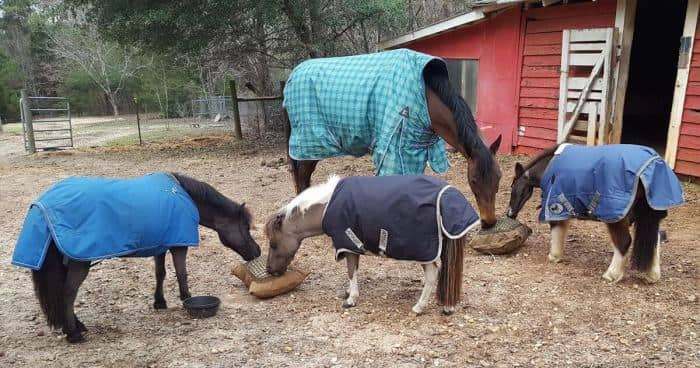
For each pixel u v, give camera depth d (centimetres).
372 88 509
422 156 508
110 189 350
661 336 355
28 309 426
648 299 410
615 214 400
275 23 1330
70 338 361
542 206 461
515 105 1006
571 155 445
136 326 390
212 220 424
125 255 354
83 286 469
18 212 748
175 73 3016
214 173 1005
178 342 363
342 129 538
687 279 444
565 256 509
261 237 598
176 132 2041
